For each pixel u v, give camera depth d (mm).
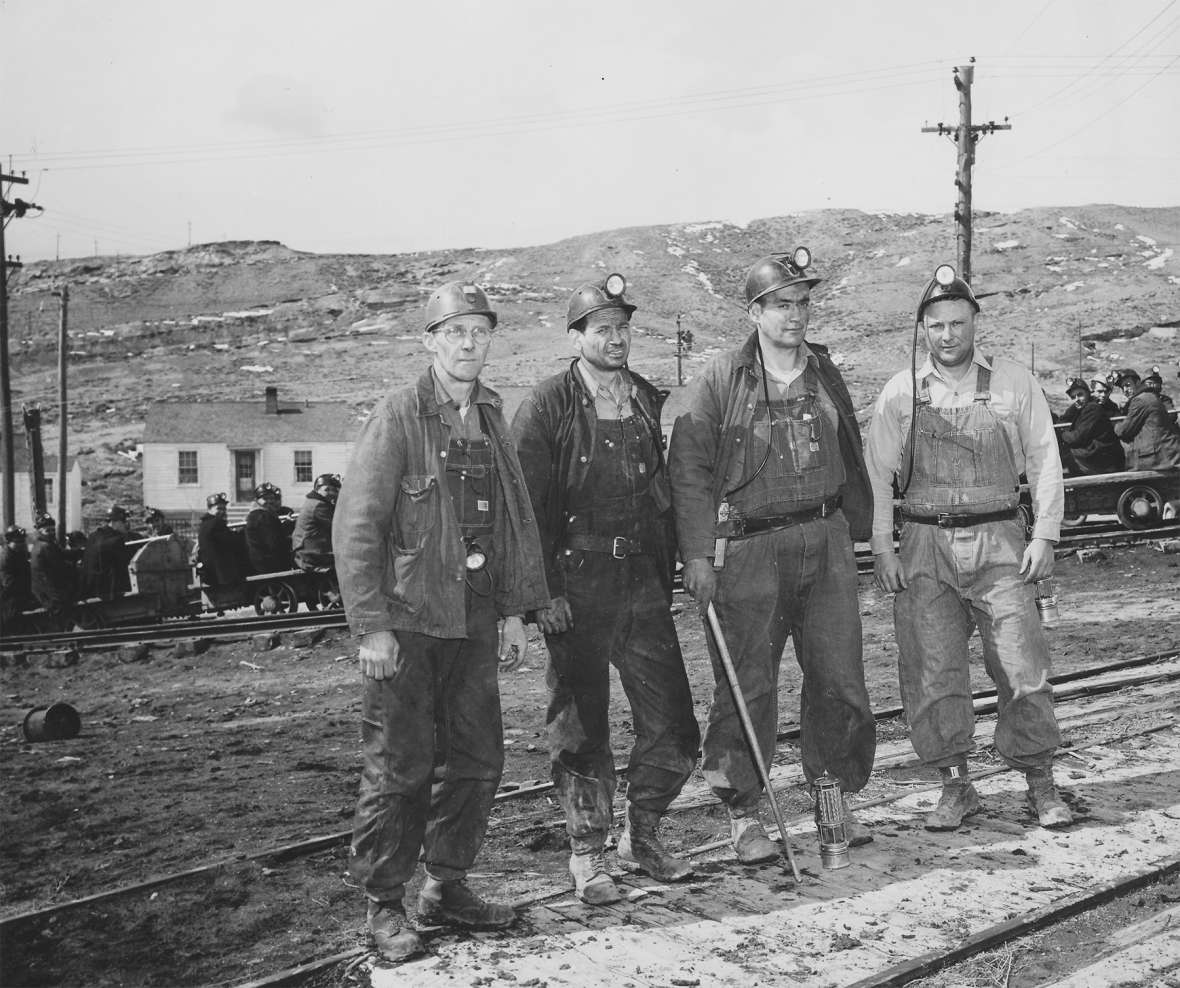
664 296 108312
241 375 84062
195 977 4160
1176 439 15062
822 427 4977
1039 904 4418
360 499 4082
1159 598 12461
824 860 4844
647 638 4762
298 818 6340
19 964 4316
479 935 4258
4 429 29891
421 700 4117
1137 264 93938
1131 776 5945
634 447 4719
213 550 18172
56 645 15367
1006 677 5293
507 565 4359
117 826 6316
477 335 4262
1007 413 5289
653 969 3943
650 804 4793
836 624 5012
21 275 149250
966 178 26000
